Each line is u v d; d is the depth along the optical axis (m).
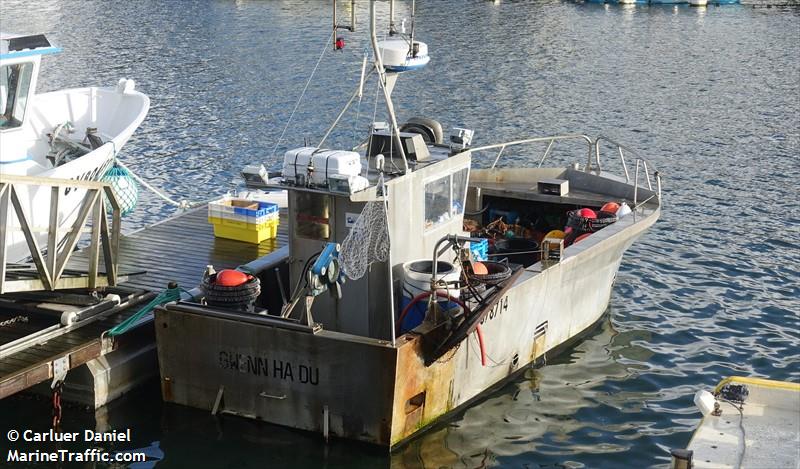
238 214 17.81
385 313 13.23
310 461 12.20
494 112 35.75
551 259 14.88
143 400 13.71
